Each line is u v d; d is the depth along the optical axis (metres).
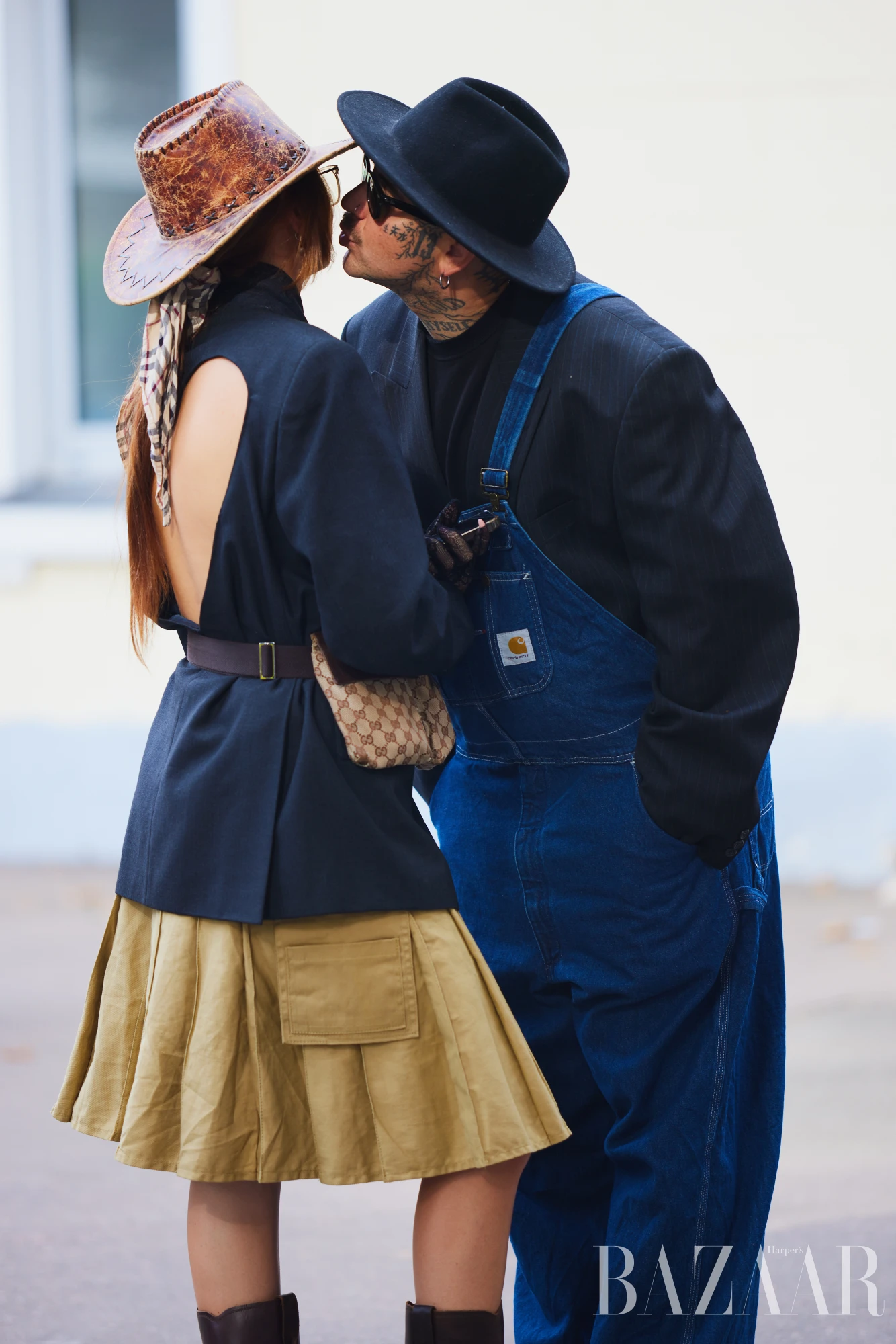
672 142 11.93
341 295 12.12
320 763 4.27
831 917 11.35
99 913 11.67
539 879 4.81
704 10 11.77
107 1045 4.53
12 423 13.34
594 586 4.60
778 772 12.42
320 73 12.01
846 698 12.37
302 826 4.23
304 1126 4.36
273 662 4.34
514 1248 5.30
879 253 11.96
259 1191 4.45
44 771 13.11
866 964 10.23
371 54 11.95
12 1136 7.89
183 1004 4.32
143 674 13.02
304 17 11.95
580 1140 5.11
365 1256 6.54
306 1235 6.79
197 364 4.36
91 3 13.24
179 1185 7.34
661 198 12.00
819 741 12.37
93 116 13.38
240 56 12.07
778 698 4.46
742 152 11.93
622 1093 4.75
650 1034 4.77
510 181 4.38
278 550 4.27
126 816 13.11
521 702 4.75
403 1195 7.35
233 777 4.28
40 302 13.52
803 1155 7.32
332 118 12.05
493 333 4.60
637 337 4.39
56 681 13.06
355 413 4.19
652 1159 4.75
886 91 11.76
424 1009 4.33
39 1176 7.40
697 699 4.44
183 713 4.45
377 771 4.38
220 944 4.27
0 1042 9.07
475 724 4.91
